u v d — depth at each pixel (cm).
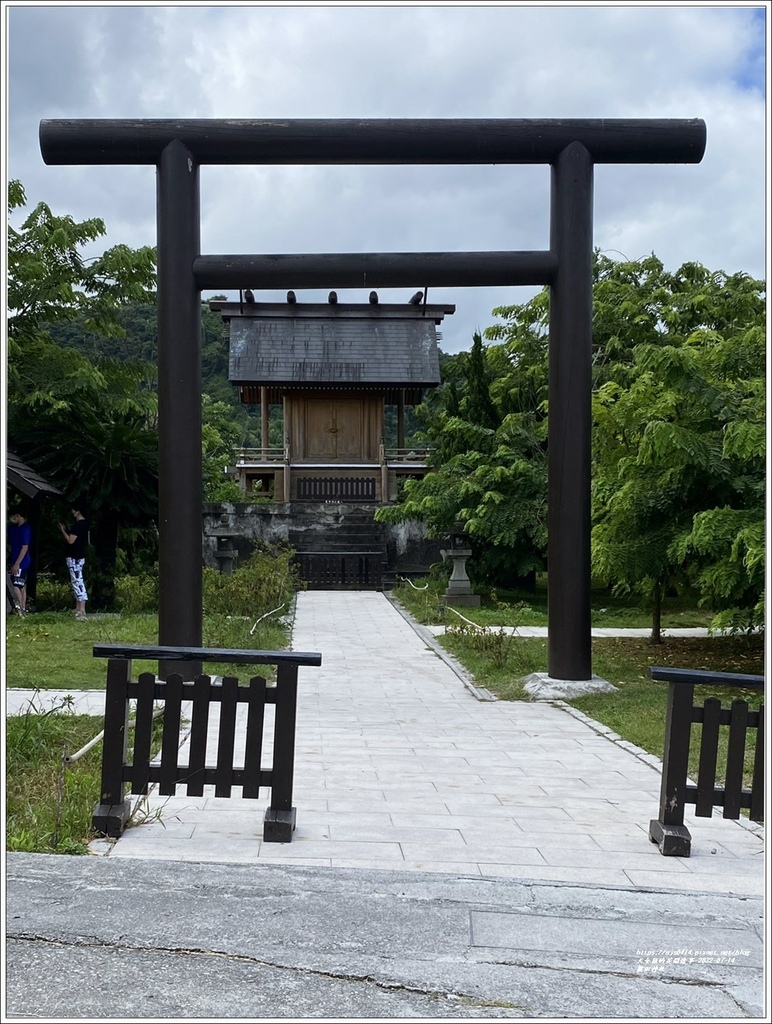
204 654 525
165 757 525
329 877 429
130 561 2014
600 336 2217
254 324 3222
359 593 2405
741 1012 314
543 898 414
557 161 1031
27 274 2033
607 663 1252
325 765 709
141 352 5038
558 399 1052
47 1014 297
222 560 2102
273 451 3247
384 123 1002
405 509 2166
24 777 619
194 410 1019
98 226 2133
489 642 1320
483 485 2038
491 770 705
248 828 543
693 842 550
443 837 538
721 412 1144
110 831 516
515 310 2309
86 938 352
